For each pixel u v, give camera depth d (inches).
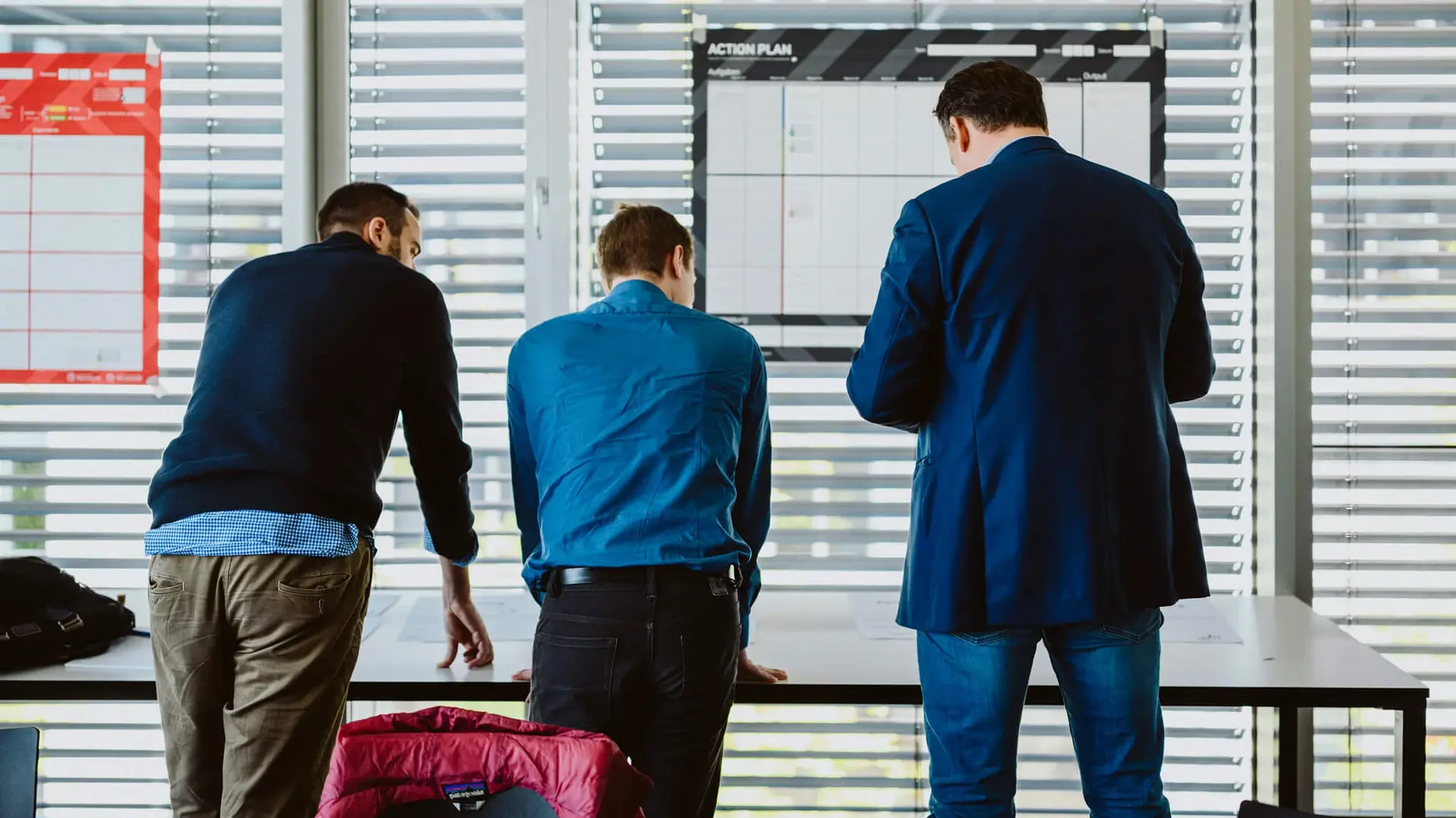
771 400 122.3
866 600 117.5
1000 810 73.4
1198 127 121.6
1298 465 119.4
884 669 92.5
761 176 120.9
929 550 72.0
